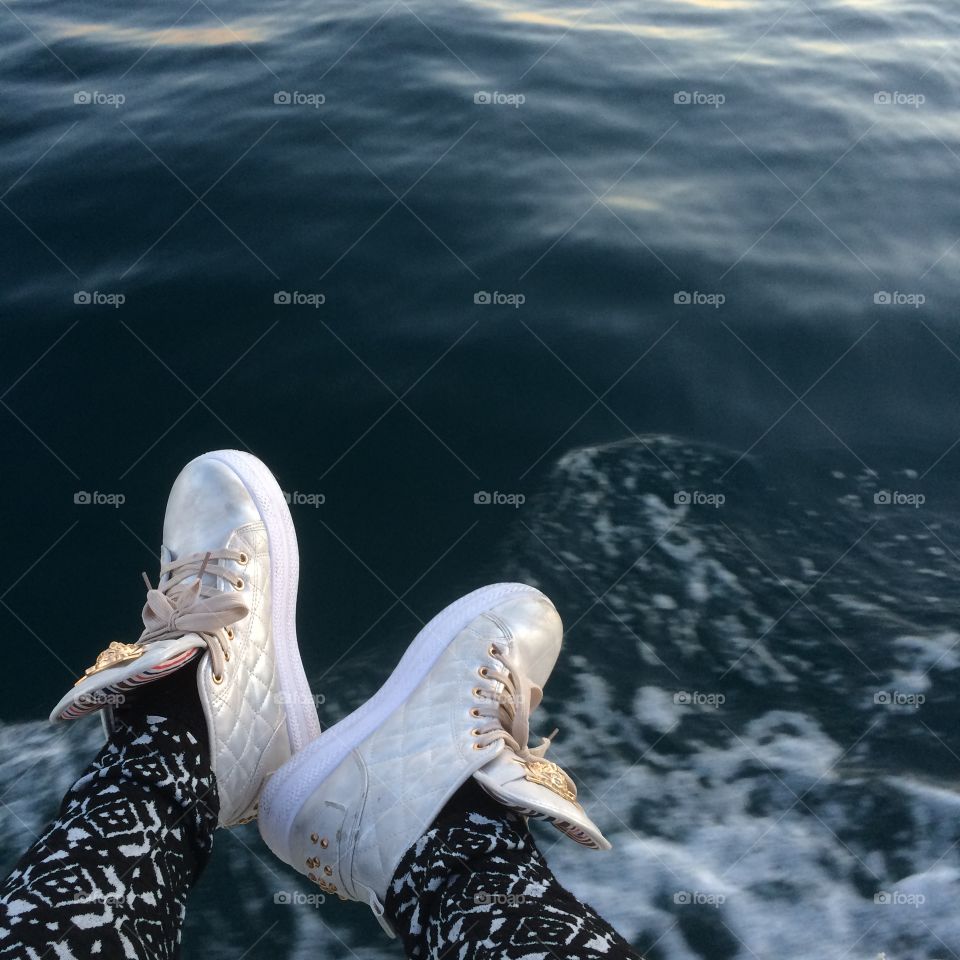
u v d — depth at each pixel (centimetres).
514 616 184
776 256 298
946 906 165
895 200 323
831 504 234
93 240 293
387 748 156
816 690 197
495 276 285
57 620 207
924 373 268
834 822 176
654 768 185
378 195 310
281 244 292
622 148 338
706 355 269
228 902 169
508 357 263
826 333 277
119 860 119
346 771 155
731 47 401
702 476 238
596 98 362
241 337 265
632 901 166
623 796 181
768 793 181
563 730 191
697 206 315
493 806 146
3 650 202
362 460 238
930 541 227
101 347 260
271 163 322
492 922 120
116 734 143
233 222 299
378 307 274
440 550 220
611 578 215
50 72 370
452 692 168
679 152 338
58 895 110
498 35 400
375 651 202
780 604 212
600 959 111
